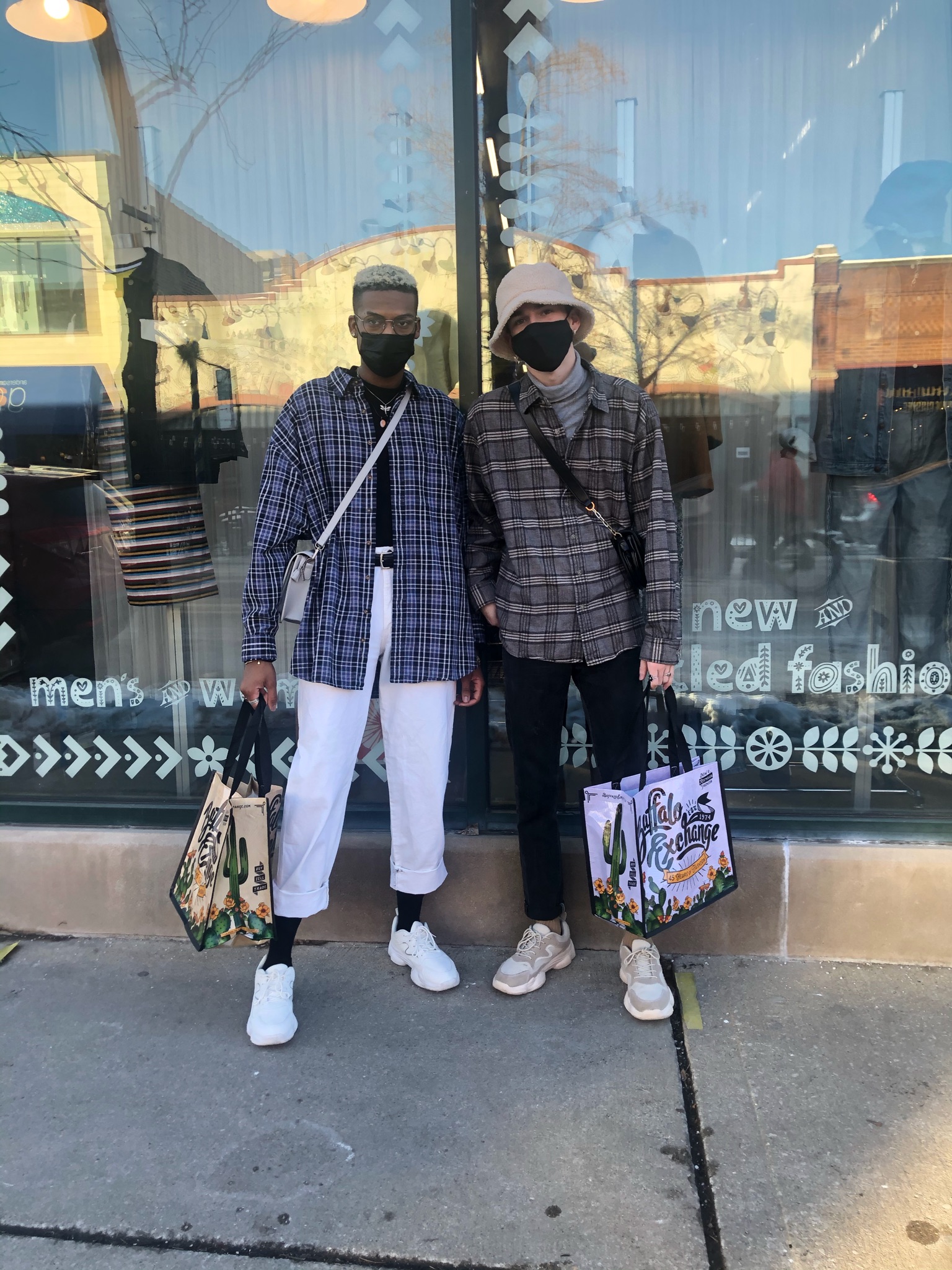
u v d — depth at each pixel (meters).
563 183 2.66
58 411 2.92
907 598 2.71
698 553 2.75
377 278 2.11
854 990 2.41
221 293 2.86
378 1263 1.62
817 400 2.68
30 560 2.95
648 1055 2.15
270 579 2.18
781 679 2.75
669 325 2.69
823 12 2.58
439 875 2.45
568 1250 1.63
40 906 2.78
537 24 2.61
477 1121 1.95
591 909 2.53
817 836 2.63
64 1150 1.89
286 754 2.94
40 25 2.84
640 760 2.34
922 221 2.60
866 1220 1.67
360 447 2.20
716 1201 1.72
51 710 2.97
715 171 2.63
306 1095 2.04
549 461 2.18
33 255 2.89
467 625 2.33
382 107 2.72
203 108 2.82
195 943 2.12
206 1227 1.70
